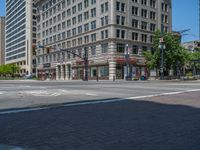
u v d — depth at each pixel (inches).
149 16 2733.8
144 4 2691.9
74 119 338.0
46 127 292.5
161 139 237.6
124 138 242.5
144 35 2677.2
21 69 5615.2
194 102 511.2
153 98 590.2
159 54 2342.5
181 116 355.9
